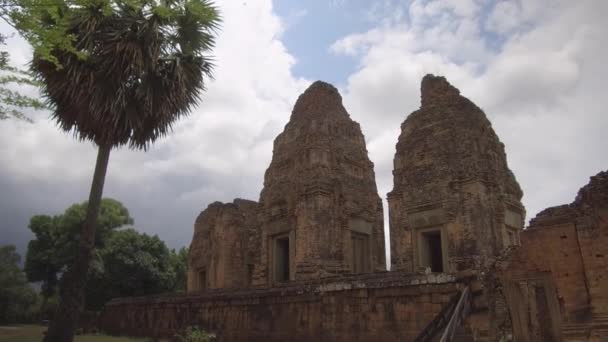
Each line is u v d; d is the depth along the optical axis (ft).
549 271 43.11
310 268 79.00
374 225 92.84
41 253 155.12
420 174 72.08
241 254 115.96
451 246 65.57
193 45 59.31
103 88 52.54
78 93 52.42
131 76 54.90
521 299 44.04
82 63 52.01
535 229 44.98
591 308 39.81
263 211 95.61
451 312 46.32
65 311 50.96
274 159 97.66
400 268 70.23
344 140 94.12
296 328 64.49
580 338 39.63
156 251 148.36
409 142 75.46
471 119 70.85
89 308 137.18
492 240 64.85
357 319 56.65
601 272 39.73
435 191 69.31
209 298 83.97
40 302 164.76
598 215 40.86
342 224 85.25
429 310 50.08
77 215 152.87
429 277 50.62
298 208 85.25
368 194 93.15
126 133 56.80
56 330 50.19
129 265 138.82
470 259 62.18
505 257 46.65
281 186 91.61
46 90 52.95
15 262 150.82
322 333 60.44
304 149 89.30
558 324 41.47
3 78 35.47
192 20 57.72
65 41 36.40
